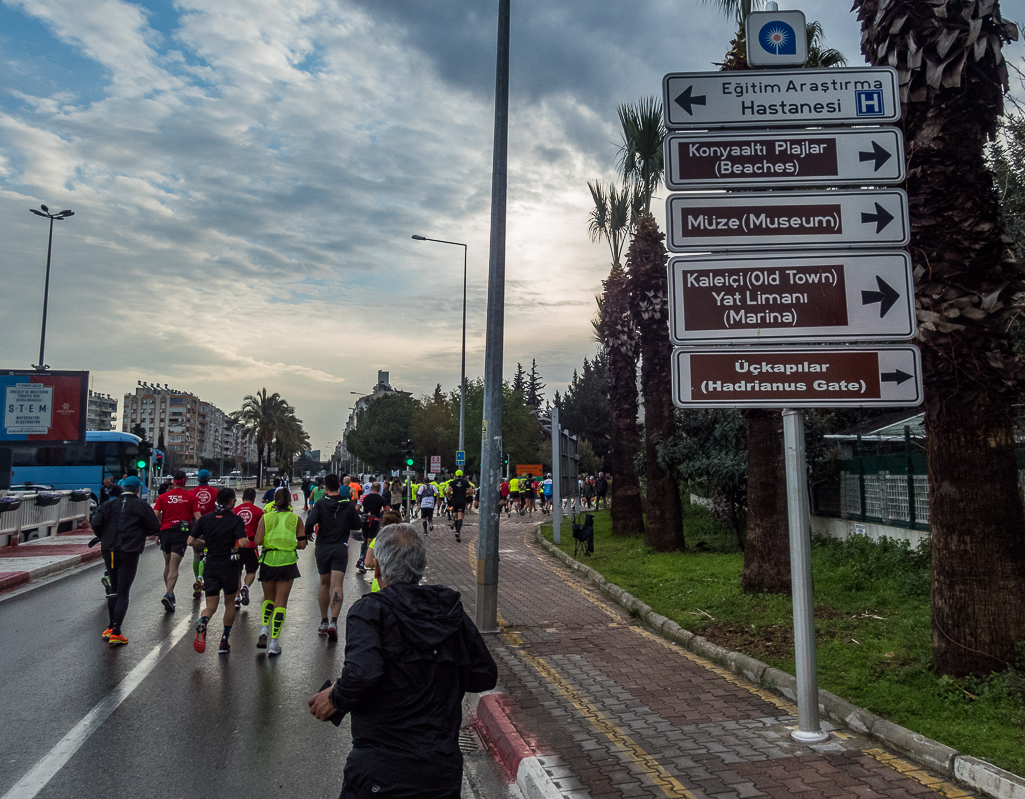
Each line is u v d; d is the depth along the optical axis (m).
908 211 5.24
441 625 2.69
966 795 4.05
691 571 12.12
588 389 62.66
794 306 5.16
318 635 8.80
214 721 5.66
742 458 14.55
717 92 5.32
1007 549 5.37
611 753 4.80
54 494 21.12
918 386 5.03
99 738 5.29
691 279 5.21
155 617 9.95
